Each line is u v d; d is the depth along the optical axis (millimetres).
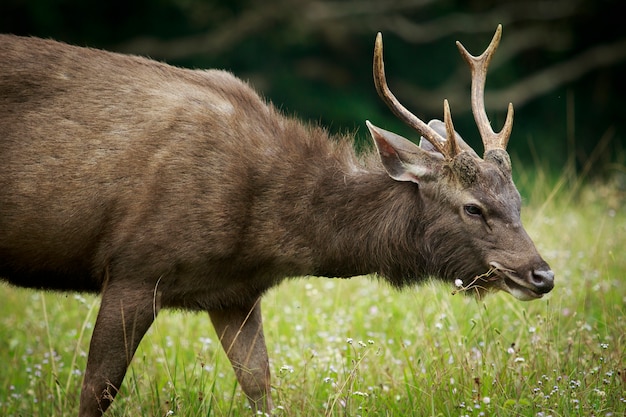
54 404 12906
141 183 11852
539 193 23359
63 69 12289
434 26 46875
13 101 12188
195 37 45062
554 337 13477
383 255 12336
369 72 46906
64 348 15047
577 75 47500
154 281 11922
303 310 15844
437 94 46281
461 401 11766
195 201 11852
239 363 12852
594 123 48094
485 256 11867
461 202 11914
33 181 12016
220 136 12102
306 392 12680
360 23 45750
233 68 45125
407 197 12250
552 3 48312
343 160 12648
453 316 14375
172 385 12266
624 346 12742
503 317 14938
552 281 11539
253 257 12266
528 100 47656
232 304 12648
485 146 12273
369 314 15992
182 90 12320
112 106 12125
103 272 12141
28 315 16516
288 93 45000
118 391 11797
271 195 12219
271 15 44000
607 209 21391
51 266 12352
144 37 44812
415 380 12391
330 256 12453
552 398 11578
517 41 47906
